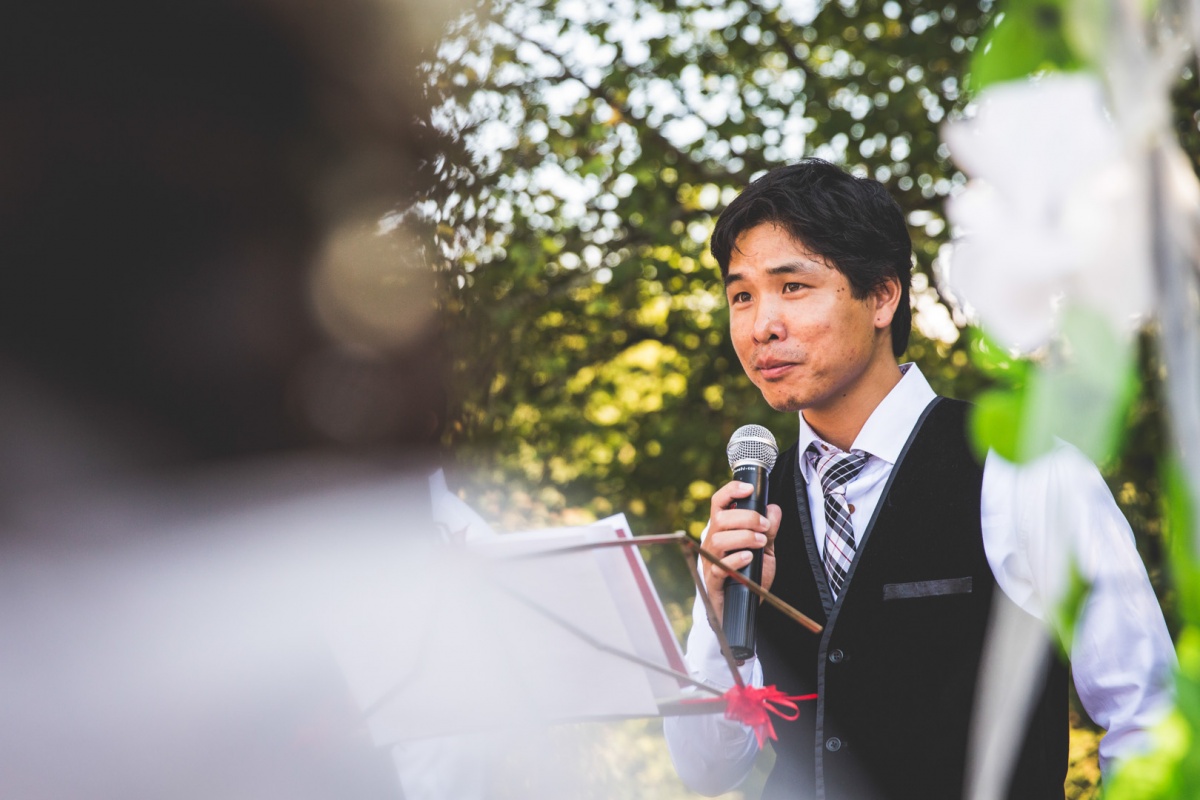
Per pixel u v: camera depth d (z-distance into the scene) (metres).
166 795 0.97
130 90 0.87
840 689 2.07
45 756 0.95
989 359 0.44
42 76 0.85
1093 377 0.41
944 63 5.59
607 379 6.23
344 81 0.97
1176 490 0.43
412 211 1.11
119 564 0.97
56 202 0.88
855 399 2.17
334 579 1.06
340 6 0.95
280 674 1.03
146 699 0.97
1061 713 1.92
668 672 1.40
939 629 2.03
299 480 1.03
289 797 1.03
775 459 2.22
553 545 1.38
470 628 1.30
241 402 0.98
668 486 6.09
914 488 2.10
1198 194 0.41
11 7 0.84
